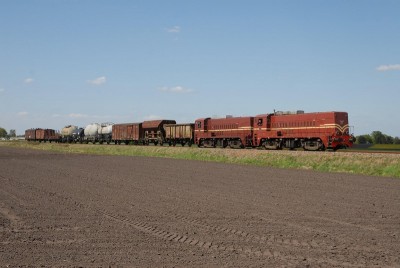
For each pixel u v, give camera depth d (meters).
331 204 15.65
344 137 41.88
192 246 9.96
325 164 31.14
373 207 14.98
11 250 9.69
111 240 10.56
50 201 16.55
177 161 40.44
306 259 8.86
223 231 11.44
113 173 28.20
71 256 9.16
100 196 17.83
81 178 25.08
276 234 11.09
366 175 26.22
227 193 18.59
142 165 35.25
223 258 8.95
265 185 21.39
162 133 69.50
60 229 11.78
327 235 10.98
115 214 13.85
